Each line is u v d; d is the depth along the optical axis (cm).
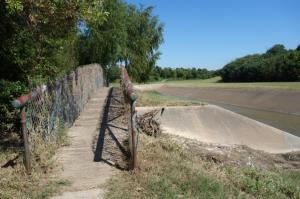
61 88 1187
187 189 691
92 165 837
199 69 14375
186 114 2281
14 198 650
